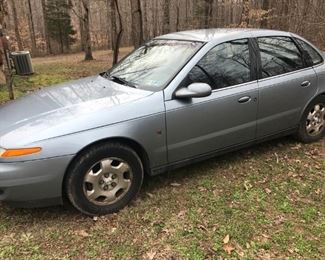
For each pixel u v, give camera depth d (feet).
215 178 13.05
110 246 9.65
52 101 11.62
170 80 11.66
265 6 44.32
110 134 10.30
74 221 10.68
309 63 15.10
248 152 15.10
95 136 10.11
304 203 11.61
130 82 12.53
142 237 10.00
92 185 10.49
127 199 11.23
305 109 15.15
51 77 34.99
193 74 11.91
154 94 11.31
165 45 13.55
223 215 10.92
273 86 13.62
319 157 14.80
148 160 11.41
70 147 9.83
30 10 107.34
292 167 13.93
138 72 12.87
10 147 9.55
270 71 13.79
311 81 14.89
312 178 13.16
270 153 15.03
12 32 97.04
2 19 21.02
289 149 15.42
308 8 40.11
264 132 14.03
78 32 122.42
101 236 10.05
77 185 10.23
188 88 11.34
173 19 93.45
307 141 15.92
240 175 13.29
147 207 11.32
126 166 10.96
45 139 9.67
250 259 9.16
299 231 10.23
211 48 12.48
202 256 9.23
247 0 39.68
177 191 12.23
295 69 14.57
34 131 9.84
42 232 10.21
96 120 10.26
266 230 10.27
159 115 11.12
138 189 11.44
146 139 11.04
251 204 11.50
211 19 60.08
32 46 107.34
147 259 9.18
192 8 87.81
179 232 10.16
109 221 10.67
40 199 9.97
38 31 129.49
